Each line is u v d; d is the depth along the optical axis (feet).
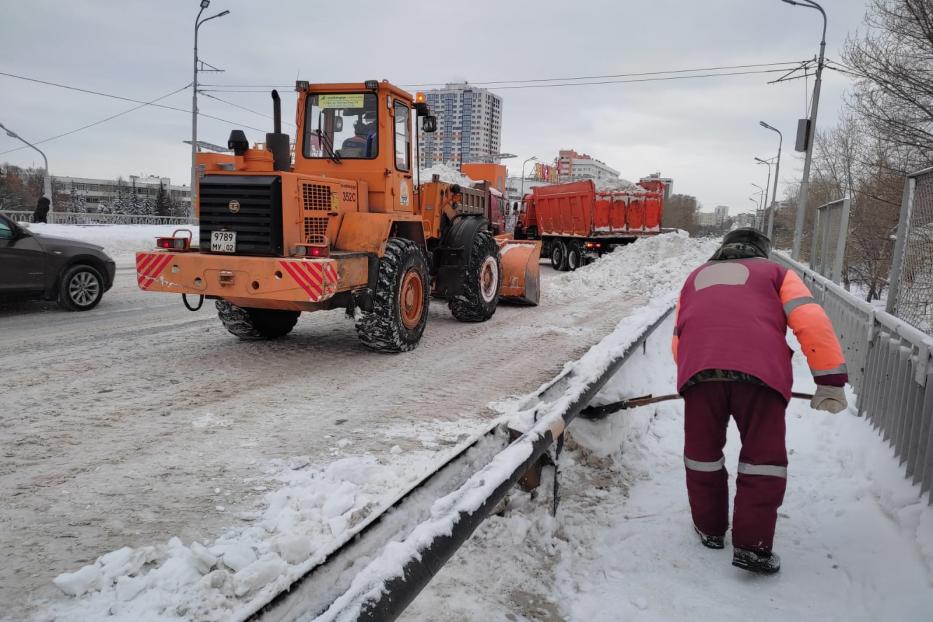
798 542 9.14
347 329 25.44
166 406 14.70
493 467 6.99
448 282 26.76
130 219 101.55
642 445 13.01
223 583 7.59
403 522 6.30
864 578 8.02
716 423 8.69
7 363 18.01
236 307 21.26
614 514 10.03
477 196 32.04
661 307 19.77
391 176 22.30
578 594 7.81
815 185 125.29
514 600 7.56
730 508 10.48
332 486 10.44
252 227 18.03
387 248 20.65
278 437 12.92
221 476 10.90
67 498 9.86
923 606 7.11
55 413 13.89
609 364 11.72
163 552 8.17
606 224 67.26
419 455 12.09
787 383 8.17
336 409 14.98
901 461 10.59
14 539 8.59
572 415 9.29
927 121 54.13
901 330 11.40
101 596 7.37
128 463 11.32
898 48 53.62
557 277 54.85
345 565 5.42
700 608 7.52
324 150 22.49
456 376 18.63
